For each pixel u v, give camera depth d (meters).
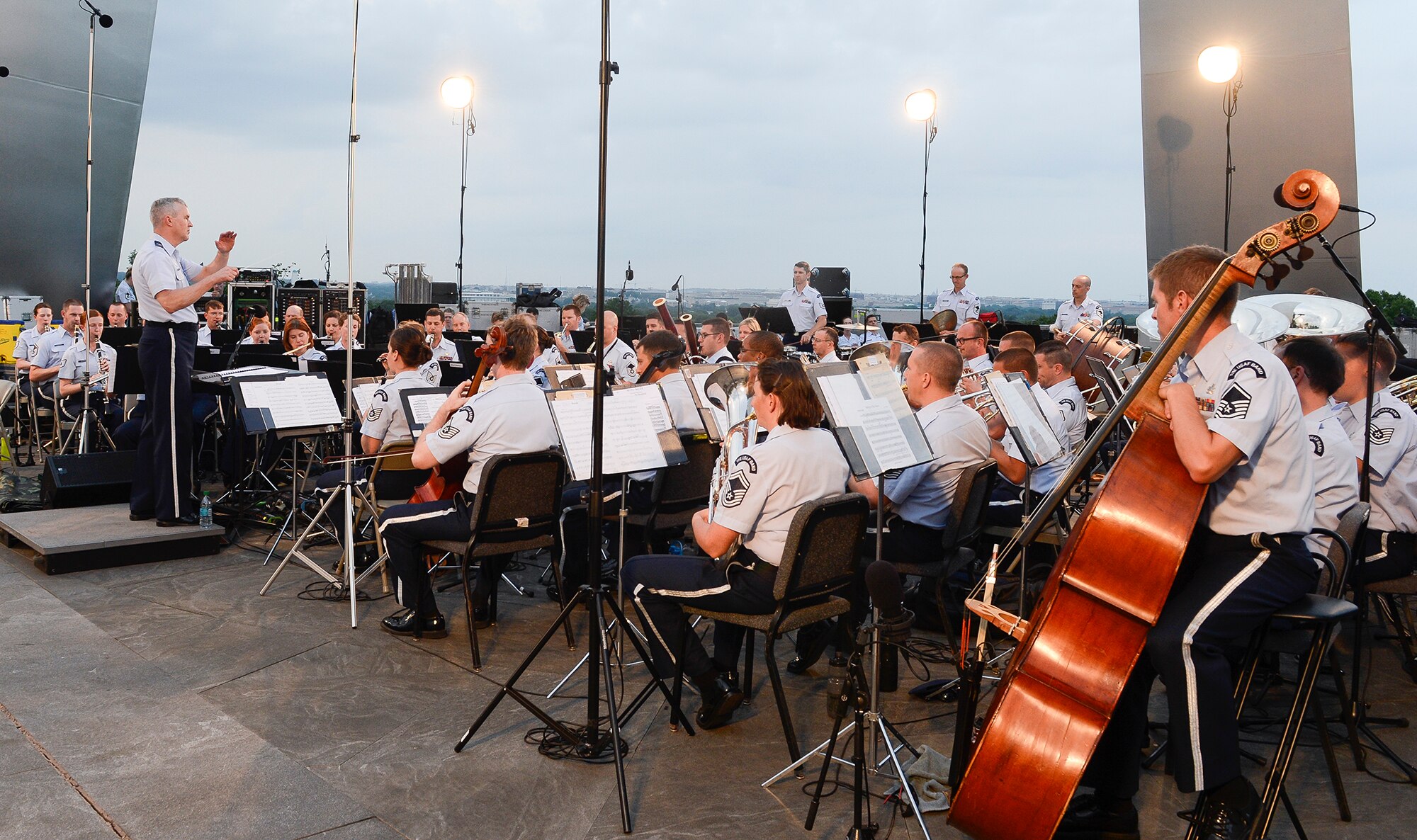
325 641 3.77
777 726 3.10
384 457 4.18
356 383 5.14
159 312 4.91
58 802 2.41
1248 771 2.83
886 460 2.66
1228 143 8.73
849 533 2.89
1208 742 2.10
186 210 5.01
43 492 5.63
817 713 3.21
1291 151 8.95
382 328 10.59
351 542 4.00
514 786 2.62
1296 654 2.47
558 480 3.73
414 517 3.67
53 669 3.35
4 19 9.96
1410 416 3.36
